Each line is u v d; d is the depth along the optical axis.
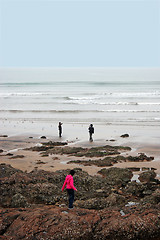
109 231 8.87
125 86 98.12
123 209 10.40
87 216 9.49
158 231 8.98
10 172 15.69
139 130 33.19
